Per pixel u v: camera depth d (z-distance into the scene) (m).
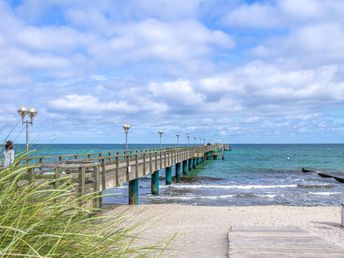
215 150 81.69
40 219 2.26
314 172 51.66
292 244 6.45
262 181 39.91
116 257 2.53
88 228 2.60
